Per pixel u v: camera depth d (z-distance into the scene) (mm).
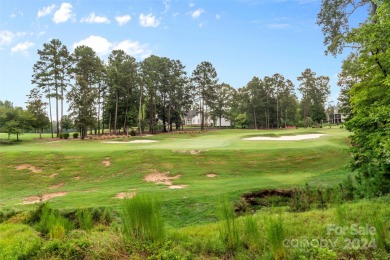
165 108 57781
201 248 4719
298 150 19156
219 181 13680
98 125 48594
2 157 18484
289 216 6613
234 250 4625
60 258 4438
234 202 9766
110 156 18906
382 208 6363
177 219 8602
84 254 4523
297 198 9062
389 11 7832
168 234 5281
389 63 8688
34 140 35875
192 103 62938
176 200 10055
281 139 29297
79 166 17266
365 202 7242
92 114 40156
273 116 76500
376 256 4070
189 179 14484
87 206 9391
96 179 15375
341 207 6234
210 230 5926
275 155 18281
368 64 9344
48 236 5773
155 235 4770
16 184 14750
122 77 45438
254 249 4566
